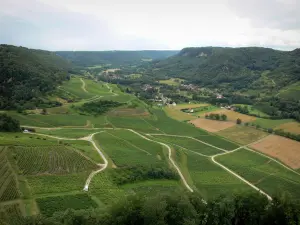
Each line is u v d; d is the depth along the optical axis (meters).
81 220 75.44
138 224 76.88
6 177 111.50
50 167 128.12
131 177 136.50
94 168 137.88
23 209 93.12
